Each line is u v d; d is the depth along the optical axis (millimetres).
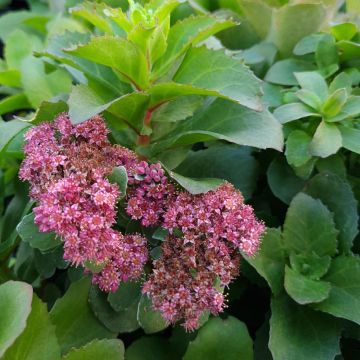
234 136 208
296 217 223
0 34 372
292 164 238
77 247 176
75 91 193
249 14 294
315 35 269
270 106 255
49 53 209
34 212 183
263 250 217
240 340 204
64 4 348
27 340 182
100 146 199
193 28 218
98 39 187
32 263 246
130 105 206
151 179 198
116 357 190
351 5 293
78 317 207
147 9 211
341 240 228
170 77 223
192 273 193
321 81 244
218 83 210
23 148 210
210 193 197
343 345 234
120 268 194
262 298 250
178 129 227
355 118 253
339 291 214
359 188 248
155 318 201
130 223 206
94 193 180
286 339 205
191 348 202
